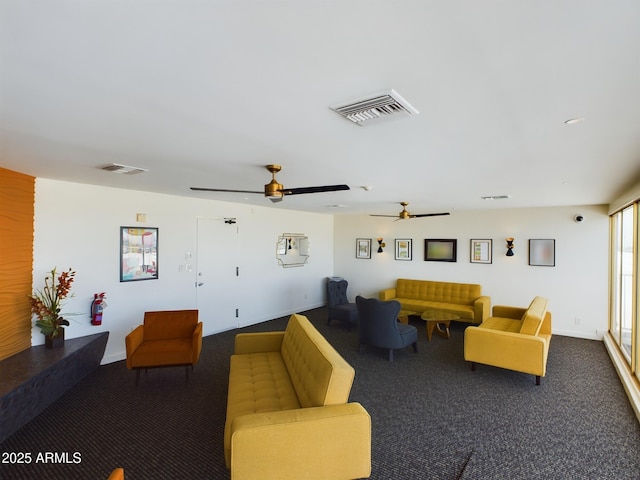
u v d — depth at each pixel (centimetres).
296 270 763
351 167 308
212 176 359
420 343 556
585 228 579
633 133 208
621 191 422
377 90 155
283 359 356
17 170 341
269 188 301
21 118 193
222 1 96
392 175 341
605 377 407
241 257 634
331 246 877
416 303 690
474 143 233
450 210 683
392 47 120
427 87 152
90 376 403
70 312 411
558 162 282
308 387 248
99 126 205
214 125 203
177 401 342
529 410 326
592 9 99
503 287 652
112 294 451
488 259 668
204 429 291
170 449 263
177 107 176
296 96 162
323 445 201
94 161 298
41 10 100
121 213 460
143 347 385
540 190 423
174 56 127
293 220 752
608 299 561
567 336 588
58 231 399
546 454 257
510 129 205
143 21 106
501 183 378
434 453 259
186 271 541
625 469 240
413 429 292
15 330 353
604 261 565
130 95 162
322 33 112
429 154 262
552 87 150
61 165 315
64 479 229
